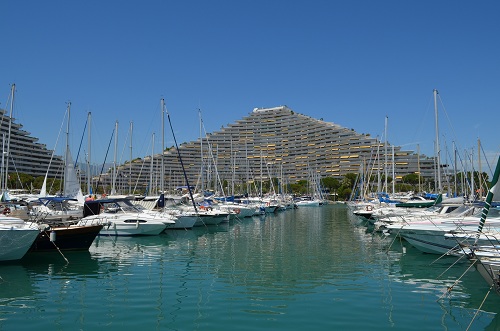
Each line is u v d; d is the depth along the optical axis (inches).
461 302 595.2
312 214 2795.3
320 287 682.8
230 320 522.0
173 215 1513.3
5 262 853.2
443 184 3454.7
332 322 514.9
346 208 3796.8
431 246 961.5
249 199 2795.3
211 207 1881.2
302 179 7549.2
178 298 617.9
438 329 493.4
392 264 874.8
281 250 1082.7
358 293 645.3
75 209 1434.5
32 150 4958.2
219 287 683.4
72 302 597.6
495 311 554.9
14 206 1269.7
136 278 747.4
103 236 1309.1
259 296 629.3
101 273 786.8
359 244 1191.6
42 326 500.7
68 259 927.7
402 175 6259.8
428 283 706.2
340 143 7514.8
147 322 514.6
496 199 611.8
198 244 1197.7
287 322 514.9
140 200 1718.8
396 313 548.4
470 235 768.3
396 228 1010.1
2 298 616.4
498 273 561.6
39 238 924.0
